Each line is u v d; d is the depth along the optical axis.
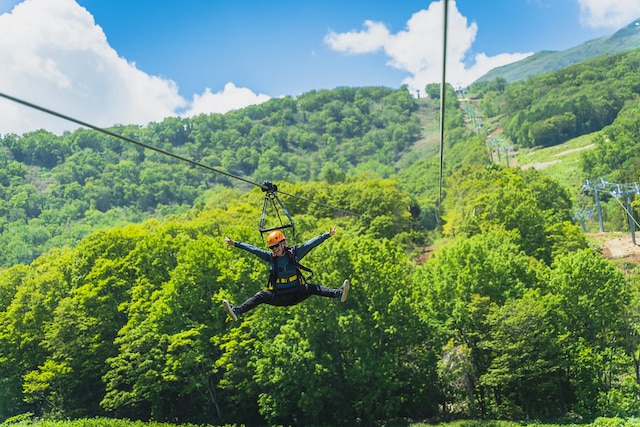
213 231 88.75
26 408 67.56
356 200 122.75
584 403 55.97
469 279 62.00
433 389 59.75
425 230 145.12
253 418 62.69
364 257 57.25
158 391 58.56
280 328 56.44
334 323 55.25
